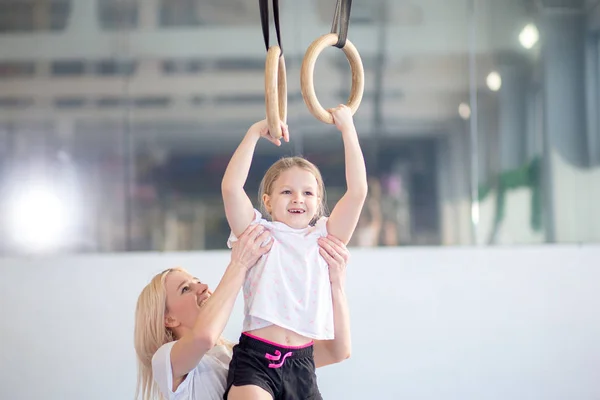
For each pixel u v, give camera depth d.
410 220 5.02
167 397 1.97
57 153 5.02
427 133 5.11
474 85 5.14
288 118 5.00
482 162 5.09
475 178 5.07
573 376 3.80
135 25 5.12
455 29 5.18
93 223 4.96
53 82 5.07
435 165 5.09
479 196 5.06
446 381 3.74
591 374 3.82
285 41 5.11
